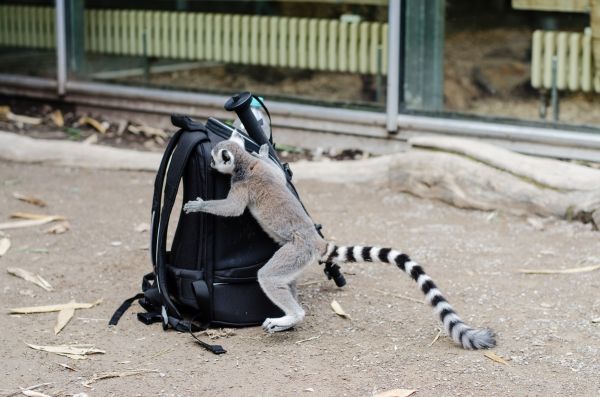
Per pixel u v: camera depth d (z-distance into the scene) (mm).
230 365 4707
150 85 10203
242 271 5164
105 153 8883
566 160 7949
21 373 4648
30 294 5727
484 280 5902
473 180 7402
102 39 10422
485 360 4727
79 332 5160
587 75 7898
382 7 8680
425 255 6391
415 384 4453
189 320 5227
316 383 4477
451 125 8406
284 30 9336
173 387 4461
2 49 11070
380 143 8859
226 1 9641
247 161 5023
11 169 8805
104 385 4500
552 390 4379
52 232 6941
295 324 4984
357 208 7539
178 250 5238
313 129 9180
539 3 8039
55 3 10453
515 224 7059
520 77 8203
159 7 10023
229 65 9711
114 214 7418
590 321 5223
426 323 5246
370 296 5680
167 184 5141
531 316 5312
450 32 8445
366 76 8906
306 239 4992
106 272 6109
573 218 6930
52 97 10703
